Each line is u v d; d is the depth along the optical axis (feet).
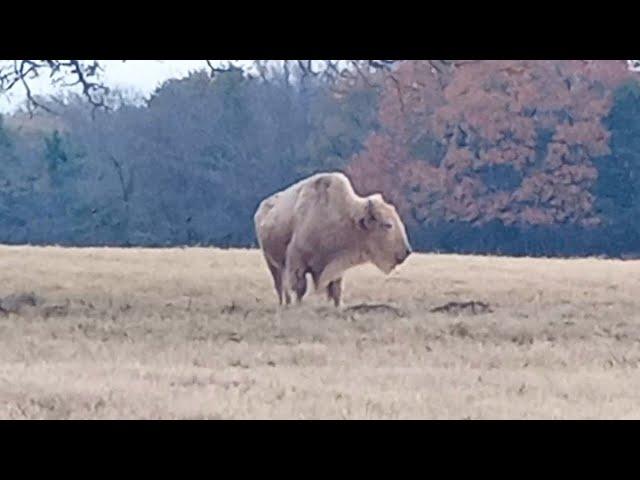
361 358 148.05
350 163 446.60
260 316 191.93
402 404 111.24
